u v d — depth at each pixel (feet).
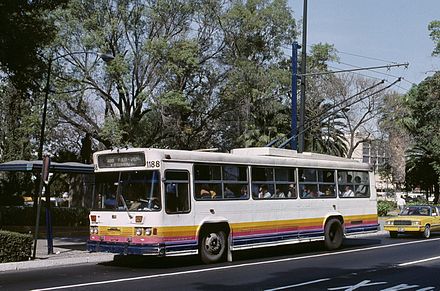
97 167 52.03
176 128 120.16
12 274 44.86
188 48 111.45
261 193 57.16
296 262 53.31
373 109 163.53
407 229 87.04
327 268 48.55
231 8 123.13
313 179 63.62
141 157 48.91
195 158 50.93
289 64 132.26
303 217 61.41
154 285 38.63
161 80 114.42
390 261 54.29
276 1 125.39
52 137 126.82
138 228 47.75
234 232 53.78
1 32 60.85
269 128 135.33
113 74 109.81
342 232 66.54
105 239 49.90
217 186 52.75
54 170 55.31
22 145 139.03
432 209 91.56
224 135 135.23
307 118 144.36
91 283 39.50
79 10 110.42
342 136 173.17
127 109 117.29
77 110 115.75
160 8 113.60
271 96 127.85
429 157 193.16
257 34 125.59
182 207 49.24
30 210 87.04
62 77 108.37
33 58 66.49
